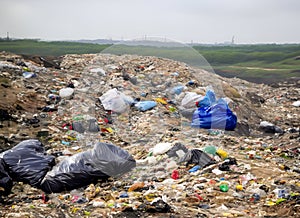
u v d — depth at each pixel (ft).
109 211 15.15
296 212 15.48
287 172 20.45
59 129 25.73
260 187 17.88
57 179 17.22
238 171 19.75
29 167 18.17
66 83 36.17
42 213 15.20
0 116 26.53
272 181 18.81
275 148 26.32
